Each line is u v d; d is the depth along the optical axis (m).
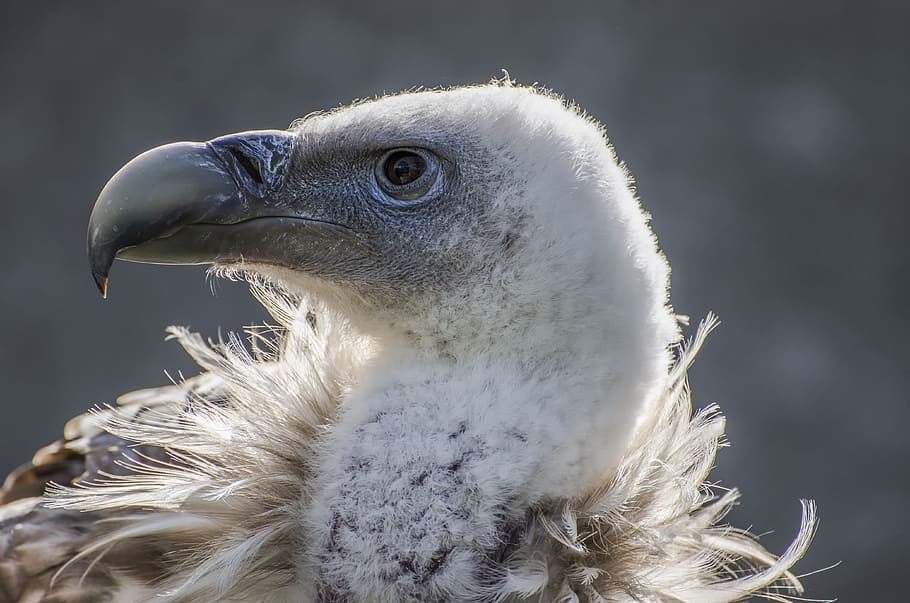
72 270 6.19
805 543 2.67
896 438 5.47
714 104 6.79
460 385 2.64
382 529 2.63
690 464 2.67
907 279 6.09
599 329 2.64
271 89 7.01
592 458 2.64
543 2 7.13
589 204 2.65
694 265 6.15
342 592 2.63
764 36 7.00
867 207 6.37
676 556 2.66
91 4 7.16
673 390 2.68
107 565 2.67
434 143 2.67
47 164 6.64
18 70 6.95
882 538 5.10
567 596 2.63
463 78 6.98
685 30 7.05
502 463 2.63
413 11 7.18
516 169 2.66
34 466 2.75
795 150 6.62
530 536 2.63
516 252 2.65
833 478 5.33
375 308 2.67
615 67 6.89
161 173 2.66
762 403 5.61
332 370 2.67
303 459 2.66
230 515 2.66
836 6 7.02
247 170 2.67
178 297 5.79
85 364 5.67
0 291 6.00
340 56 7.09
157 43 7.12
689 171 6.54
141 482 2.67
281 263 2.67
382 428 2.64
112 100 6.93
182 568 2.66
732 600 2.66
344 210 2.67
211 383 2.72
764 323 5.92
